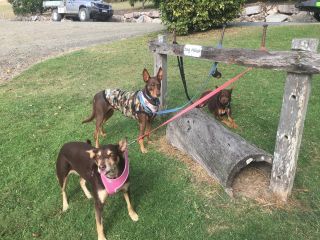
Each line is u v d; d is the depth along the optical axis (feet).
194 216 5.43
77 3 33.32
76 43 19.38
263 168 6.01
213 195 5.83
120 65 14.05
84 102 10.42
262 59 5.08
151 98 7.09
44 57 16.65
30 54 17.40
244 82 11.16
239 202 5.61
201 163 6.46
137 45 17.06
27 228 5.53
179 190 6.05
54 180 6.68
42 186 6.53
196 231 5.16
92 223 5.52
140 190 6.14
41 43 20.20
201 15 16.98
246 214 5.38
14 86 12.44
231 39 15.84
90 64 14.53
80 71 13.70
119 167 4.90
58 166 5.72
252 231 5.07
